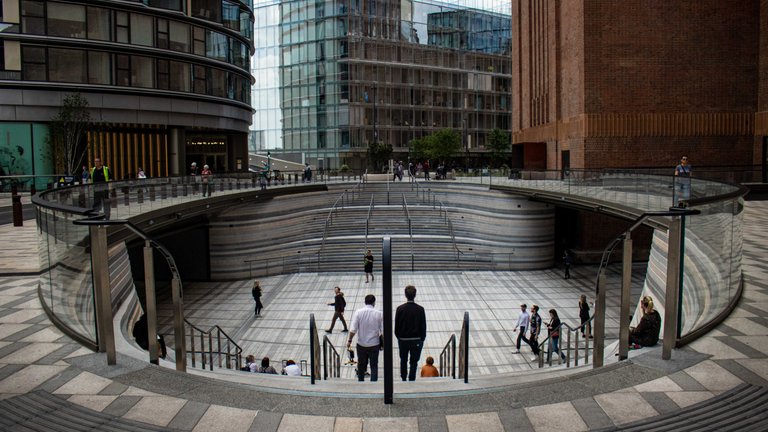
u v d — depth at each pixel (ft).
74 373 23.31
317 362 34.12
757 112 117.91
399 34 266.16
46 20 121.80
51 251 32.42
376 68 262.26
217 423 19.16
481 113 287.89
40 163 123.24
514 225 117.19
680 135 118.11
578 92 120.57
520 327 63.98
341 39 257.75
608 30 116.67
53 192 41.68
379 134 263.49
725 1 116.78
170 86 139.13
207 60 147.74
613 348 34.81
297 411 20.10
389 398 20.76
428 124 273.54
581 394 21.27
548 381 22.62
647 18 116.47
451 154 232.12
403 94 268.00
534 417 19.49
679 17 116.78
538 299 88.84
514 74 188.75
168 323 75.97
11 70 119.34
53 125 119.85
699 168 109.81
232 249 108.17
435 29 276.21
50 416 19.45
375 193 148.56
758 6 116.88
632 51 116.88
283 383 25.86
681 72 117.50
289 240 122.11
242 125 171.01
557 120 135.85
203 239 108.17
